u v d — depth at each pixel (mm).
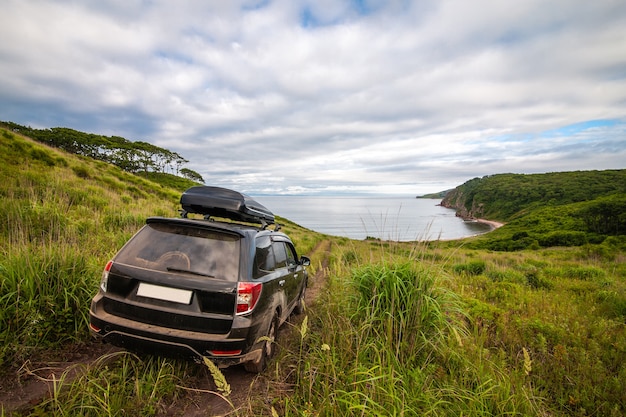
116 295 3166
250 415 2770
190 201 4316
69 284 4145
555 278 12750
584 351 4496
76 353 3609
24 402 2689
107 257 6203
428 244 4469
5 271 3990
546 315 6402
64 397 2748
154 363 3354
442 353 3787
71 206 11445
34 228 7371
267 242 4191
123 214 11469
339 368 3250
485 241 68438
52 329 3729
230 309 3053
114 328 3021
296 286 5480
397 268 4207
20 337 3459
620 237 44219
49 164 20344
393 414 2443
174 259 3221
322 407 2598
